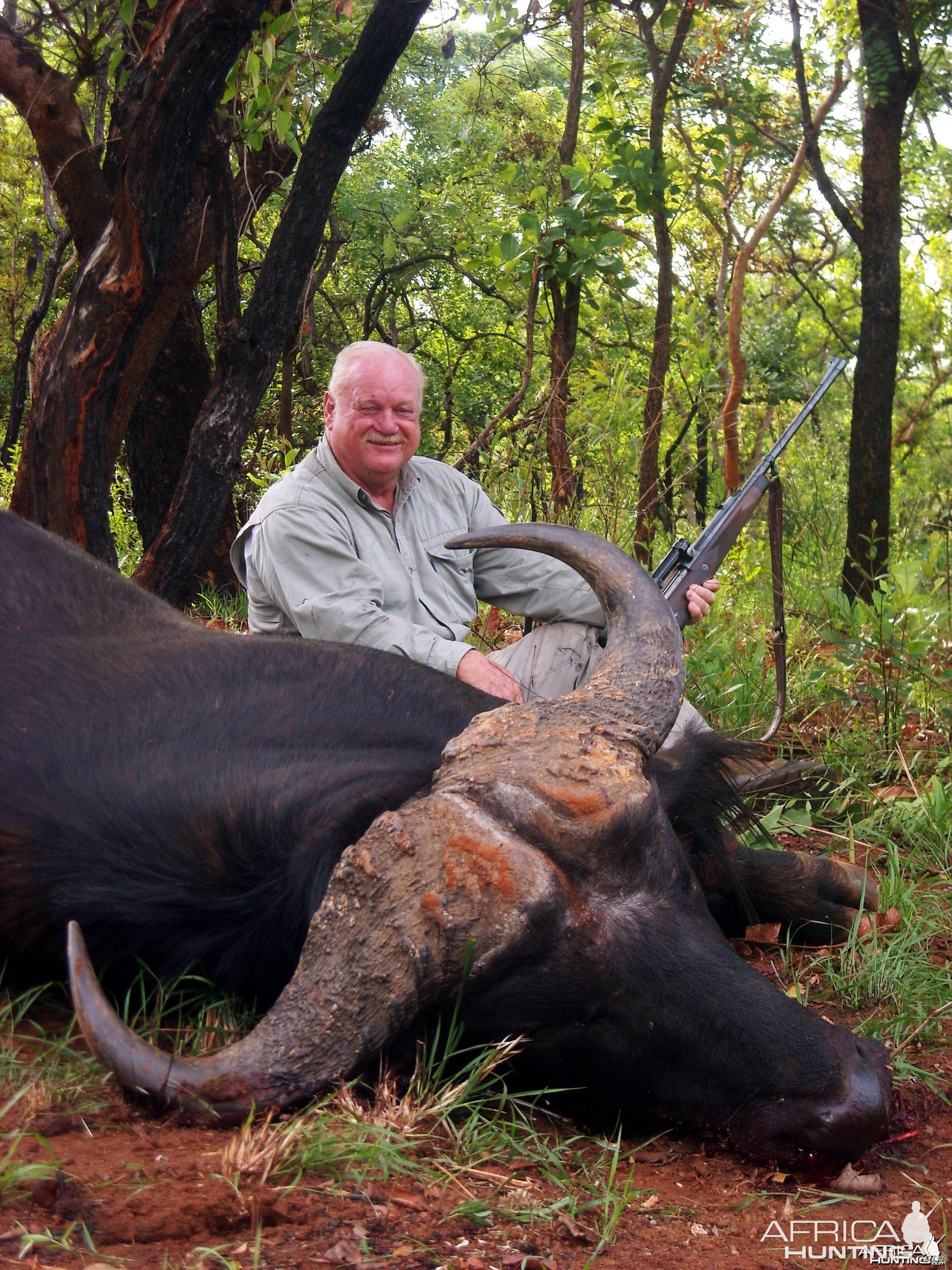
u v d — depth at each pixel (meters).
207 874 3.00
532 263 8.14
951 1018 3.66
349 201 11.68
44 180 14.56
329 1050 2.52
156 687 3.37
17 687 3.35
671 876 2.77
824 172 9.95
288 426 10.79
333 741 3.22
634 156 8.20
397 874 2.57
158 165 5.70
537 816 2.63
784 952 4.16
